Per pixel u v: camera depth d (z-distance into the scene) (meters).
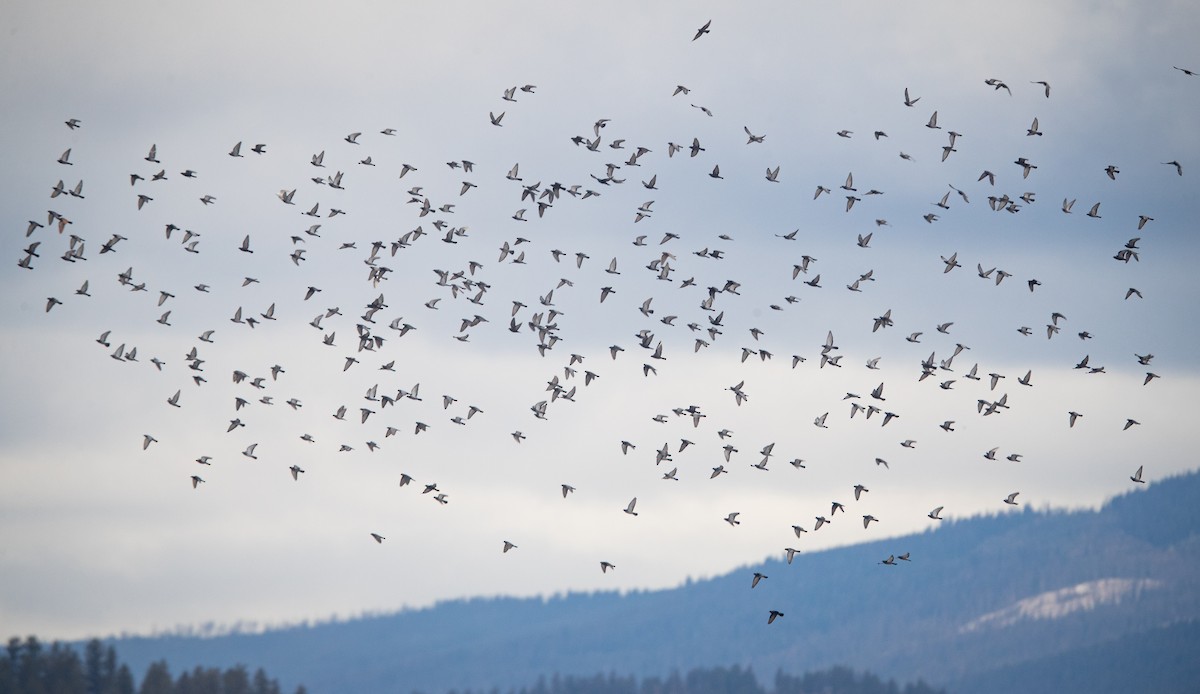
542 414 124.94
